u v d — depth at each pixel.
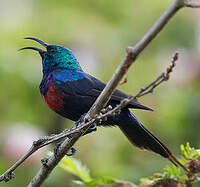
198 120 10.88
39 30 12.70
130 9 13.62
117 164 11.01
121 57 12.66
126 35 13.05
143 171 10.70
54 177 10.27
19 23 12.88
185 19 12.70
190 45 12.47
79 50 12.41
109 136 11.52
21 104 11.79
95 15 13.39
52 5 13.42
